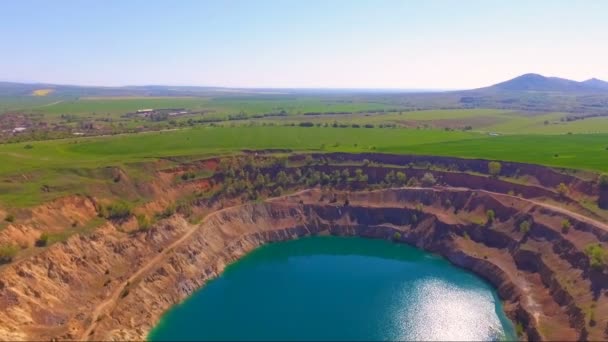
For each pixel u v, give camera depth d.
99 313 86.50
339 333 88.38
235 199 146.75
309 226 143.50
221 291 107.12
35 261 90.81
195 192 145.38
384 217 144.38
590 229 104.69
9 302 80.88
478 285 109.81
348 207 147.88
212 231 128.25
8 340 74.81
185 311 97.31
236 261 124.94
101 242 105.75
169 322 92.62
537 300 95.12
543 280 100.69
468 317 94.38
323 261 125.50
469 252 121.81
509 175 147.38
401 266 121.62
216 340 86.06
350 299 102.94
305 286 109.94
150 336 87.44
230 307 99.06
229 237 130.75
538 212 119.81
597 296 85.69
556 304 91.19
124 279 98.50
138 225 117.44
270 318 94.25
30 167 134.38
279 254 130.62
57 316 84.38
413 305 99.88
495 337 86.94
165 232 118.81
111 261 103.19
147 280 99.69
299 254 130.62
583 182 126.62
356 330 89.50
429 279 113.31
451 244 127.06
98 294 92.62
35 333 79.12
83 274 95.81
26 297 83.56
